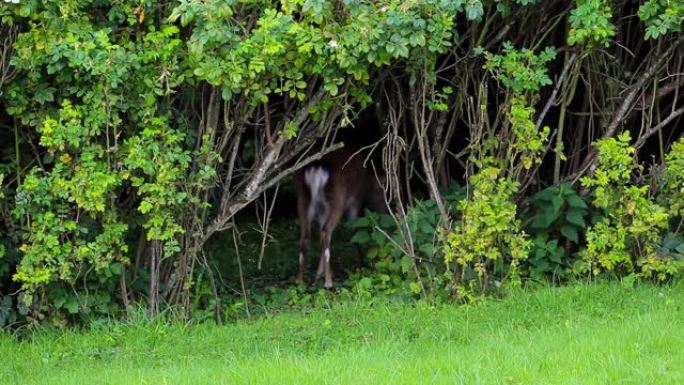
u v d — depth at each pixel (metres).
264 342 11.64
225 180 12.95
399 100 13.38
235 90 11.63
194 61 11.64
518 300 12.67
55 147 11.73
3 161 12.76
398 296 13.46
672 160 13.28
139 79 11.76
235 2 11.28
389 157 13.41
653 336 10.21
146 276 12.91
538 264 13.65
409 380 9.07
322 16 11.27
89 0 11.38
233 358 10.92
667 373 8.99
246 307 13.34
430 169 13.16
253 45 11.32
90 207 11.69
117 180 11.83
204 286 13.16
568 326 11.19
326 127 12.87
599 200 13.08
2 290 12.53
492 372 9.19
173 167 12.01
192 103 12.66
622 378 8.86
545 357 9.69
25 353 11.41
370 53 11.50
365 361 10.00
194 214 12.64
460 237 12.87
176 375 9.76
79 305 12.27
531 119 13.59
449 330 11.63
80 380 9.98
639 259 13.16
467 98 13.45
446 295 13.16
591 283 13.16
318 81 12.72
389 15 11.20
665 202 13.46
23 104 11.77
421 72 12.99
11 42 11.57
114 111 11.72
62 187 11.66
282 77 11.90
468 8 11.37
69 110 11.52
